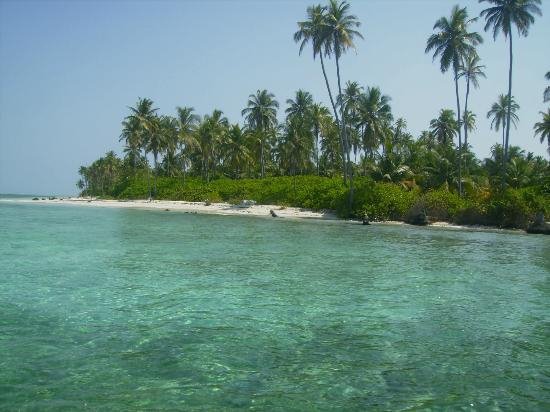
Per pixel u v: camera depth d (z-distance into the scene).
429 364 7.66
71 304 11.02
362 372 7.27
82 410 5.86
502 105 62.59
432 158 50.50
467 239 28.34
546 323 10.09
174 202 63.75
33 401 6.08
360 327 9.68
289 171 75.31
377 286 13.75
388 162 49.88
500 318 10.46
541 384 6.92
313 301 11.80
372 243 24.91
